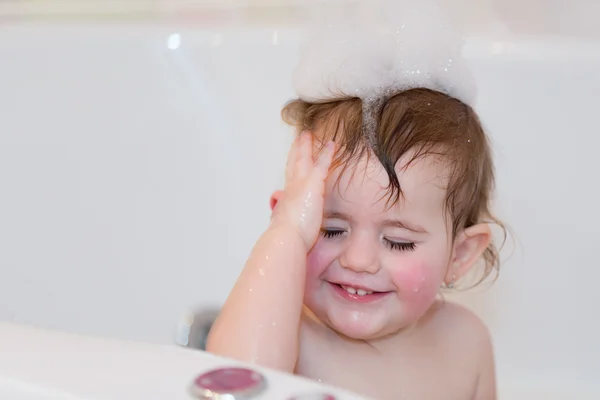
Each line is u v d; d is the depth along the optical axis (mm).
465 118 883
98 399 386
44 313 1177
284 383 406
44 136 1188
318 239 824
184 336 1199
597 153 1172
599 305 1201
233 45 1216
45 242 1185
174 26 1237
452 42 910
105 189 1203
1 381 400
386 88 873
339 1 1257
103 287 1200
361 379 875
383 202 793
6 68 1184
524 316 1210
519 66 1167
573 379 1208
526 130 1175
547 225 1191
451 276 891
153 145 1217
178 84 1217
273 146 1215
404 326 860
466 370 945
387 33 897
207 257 1230
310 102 898
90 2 1317
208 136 1224
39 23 1232
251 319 758
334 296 827
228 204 1227
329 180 815
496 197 1180
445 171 821
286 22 1249
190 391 394
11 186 1183
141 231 1217
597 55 1168
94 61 1195
